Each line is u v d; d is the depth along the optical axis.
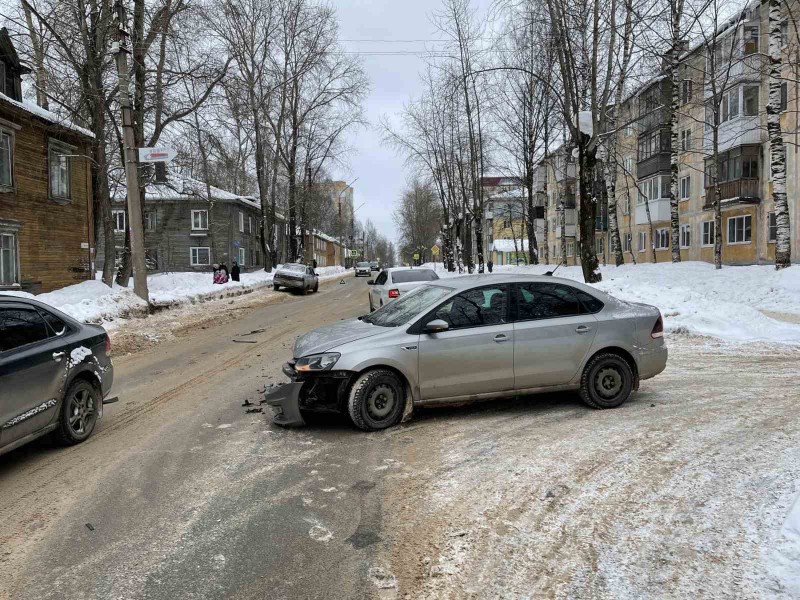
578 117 17.05
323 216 80.75
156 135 21.81
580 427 5.61
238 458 5.00
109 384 6.12
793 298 14.38
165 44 20.34
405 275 14.73
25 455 5.22
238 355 10.55
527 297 6.19
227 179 50.91
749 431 5.32
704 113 30.28
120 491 4.33
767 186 25.94
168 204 46.22
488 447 5.09
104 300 15.52
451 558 3.28
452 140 36.03
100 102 19.06
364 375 5.62
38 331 5.27
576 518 3.70
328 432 5.65
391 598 2.92
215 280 28.84
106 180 20.42
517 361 5.97
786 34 23.47
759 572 2.96
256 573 3.18
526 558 3.24
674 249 25.12
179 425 6.07
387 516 3.84
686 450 4.85
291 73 38.59
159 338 13.02
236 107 22.61
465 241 40.22
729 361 8.84
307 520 3.80
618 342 6.25
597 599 2.83
